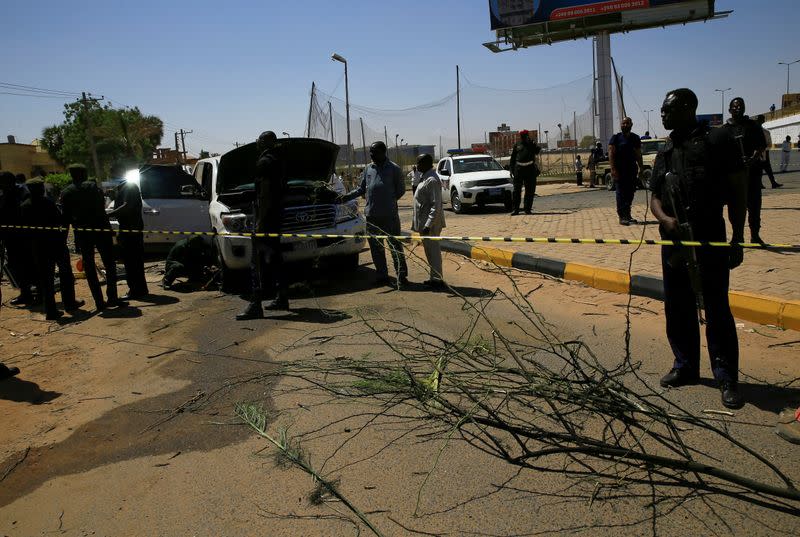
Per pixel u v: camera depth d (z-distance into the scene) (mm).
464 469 3064
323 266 8523
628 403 3250
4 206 7906
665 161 3650
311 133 26422
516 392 3535
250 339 5586
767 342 4527
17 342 6105
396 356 4789
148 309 7207
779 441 3121
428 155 7125
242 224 7586
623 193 10078
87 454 3566
